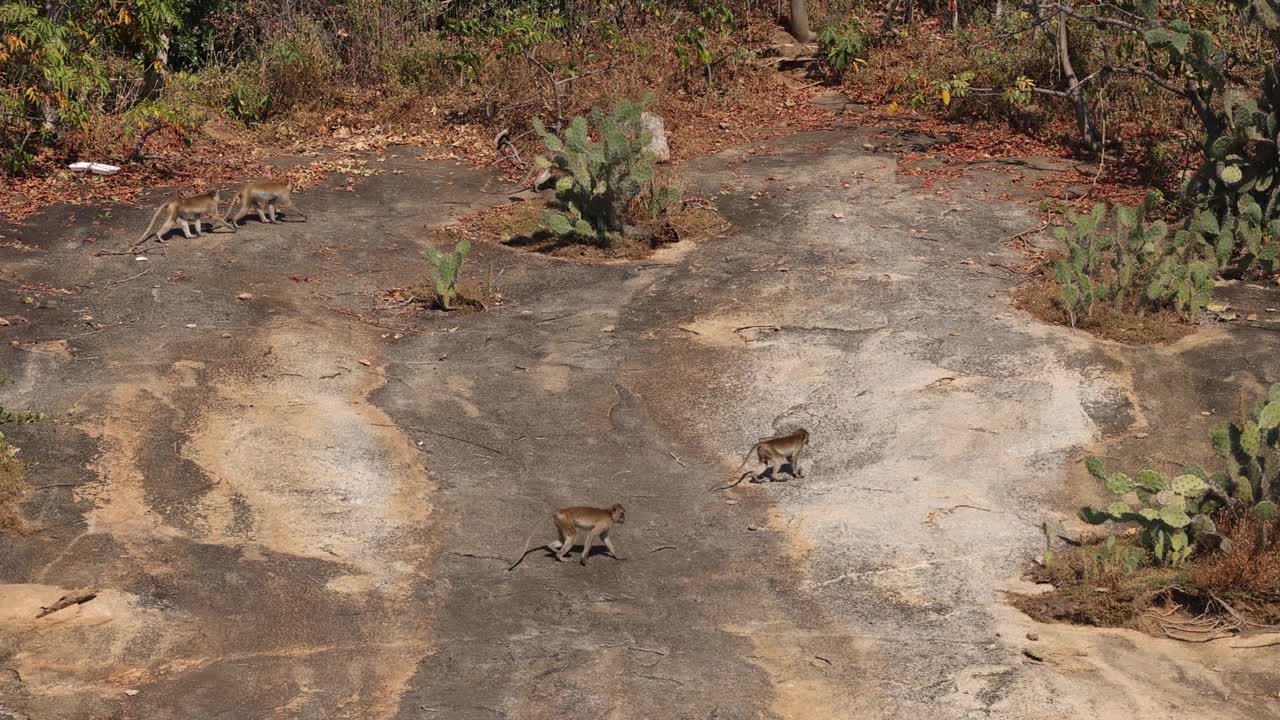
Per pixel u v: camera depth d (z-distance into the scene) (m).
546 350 14.17
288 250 16.97
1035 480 11.39
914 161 21.33
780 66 26.98
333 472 11.35
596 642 8.83
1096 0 22.92
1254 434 9.79
